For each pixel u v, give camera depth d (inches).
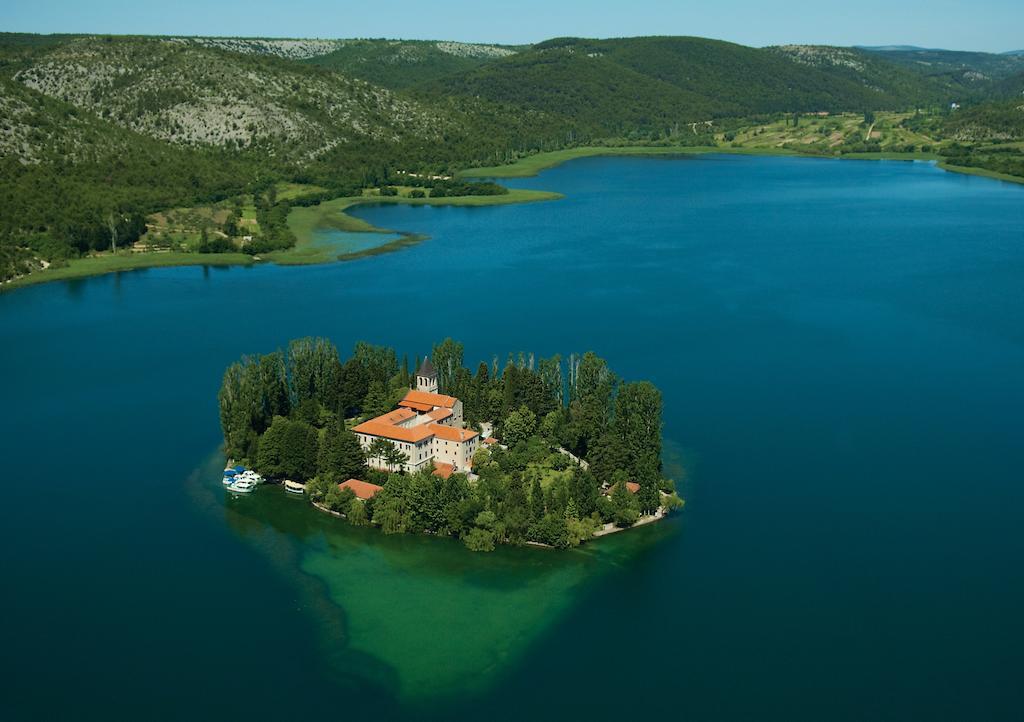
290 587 6988.2
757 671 6097.4
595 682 5994.1
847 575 7126.0
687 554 7406.5
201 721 5679.1
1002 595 6879.9
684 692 5915.4
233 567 7258.9
